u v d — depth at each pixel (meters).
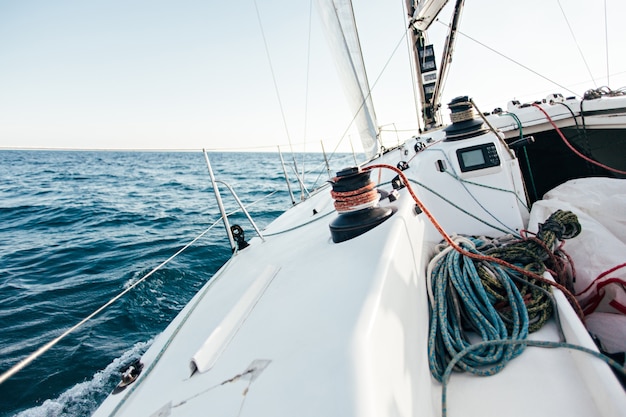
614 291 1.42
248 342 0.95
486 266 1.56
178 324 1.43
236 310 1.11
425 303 1.50
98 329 4.50
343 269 1.15
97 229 9.93
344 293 0.99
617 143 2.84
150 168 35.47
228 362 0.90
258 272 1.60
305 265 1.36
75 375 3.66
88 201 14.73
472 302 1.42
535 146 3.28
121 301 5.17
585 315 1.48
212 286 1.72
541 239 1.71
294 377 0.74
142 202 13.98
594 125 2.75
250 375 0.80
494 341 1.21
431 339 1.30
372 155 4.79
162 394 0.92
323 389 0.68
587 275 1.55
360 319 0.83
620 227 1.84
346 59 4.20
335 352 0.75
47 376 3.65
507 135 3.16
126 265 6.73
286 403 0.68
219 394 0.78
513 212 2.20
